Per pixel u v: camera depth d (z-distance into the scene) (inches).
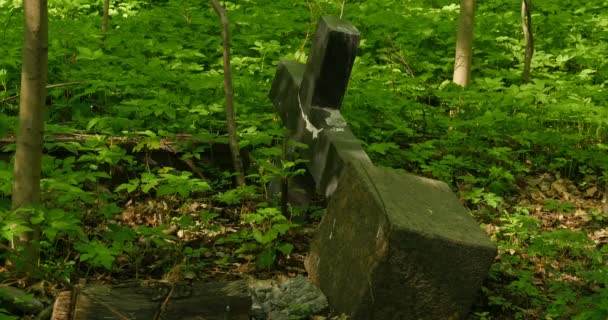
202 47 362.6
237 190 213.6
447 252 161.9
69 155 245.4
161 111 270.1
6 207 197.0
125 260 198.7
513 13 439.8
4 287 174.6
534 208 259.4
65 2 410.6
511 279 201.2
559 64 382.0
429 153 275.4
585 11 468.4
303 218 223.3
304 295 181.3
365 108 307.1
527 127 307.1
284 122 245.6
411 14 442.0
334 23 218.7
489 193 255.0
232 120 243.6
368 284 163.3
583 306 182.2
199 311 157.3
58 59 319.6
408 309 165.8
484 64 384.2
